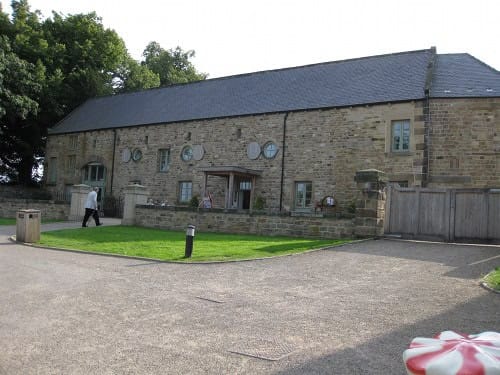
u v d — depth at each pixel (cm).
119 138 3091
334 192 2223
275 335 569
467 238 1368
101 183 3191
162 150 2908
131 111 3238
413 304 702
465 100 1986
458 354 158
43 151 3797
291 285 839
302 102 2414
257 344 538
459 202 1387
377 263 1038
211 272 961
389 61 2458
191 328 596
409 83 2184
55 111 3581
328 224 1550
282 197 2359
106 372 458
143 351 516
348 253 1173
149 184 2902
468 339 173
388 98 2138
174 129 2822
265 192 2419
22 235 1456
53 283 846
